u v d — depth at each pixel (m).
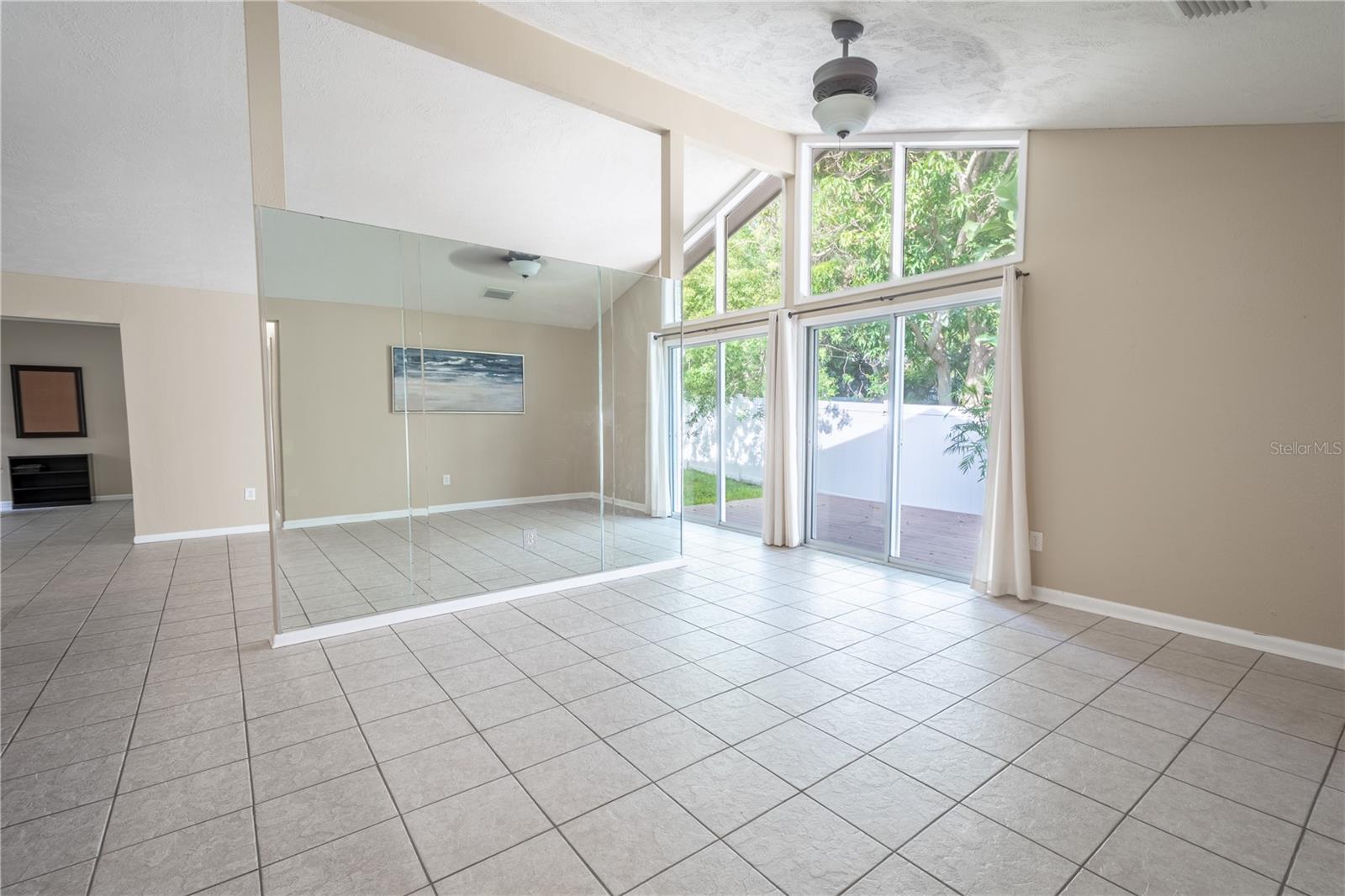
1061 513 3.75
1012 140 3.98
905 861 1.64
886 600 3.88
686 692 2.62
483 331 3.90
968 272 4.13
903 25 2.88
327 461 3.33
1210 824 1.78
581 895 1.52
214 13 3.03
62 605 3.85
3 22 2.92
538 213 5.60
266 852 1.67
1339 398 2.81
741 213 5.90
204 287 5.95
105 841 1.71
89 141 3.79
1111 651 3.04
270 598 4.01
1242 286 3.04
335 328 3.32
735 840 1.71
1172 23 2.22
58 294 5.40
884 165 4.65
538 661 2.95
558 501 4.22
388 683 2.72
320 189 4.66
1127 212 3.42
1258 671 2.80
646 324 4.57
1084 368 3.61
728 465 6.24
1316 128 2.83
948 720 2.38
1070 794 1.92
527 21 3.40
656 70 3.92
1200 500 3.21
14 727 2.33
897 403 4.68
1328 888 1.54
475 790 1.94
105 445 8.45
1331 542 2.85
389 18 3.00
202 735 2.27
